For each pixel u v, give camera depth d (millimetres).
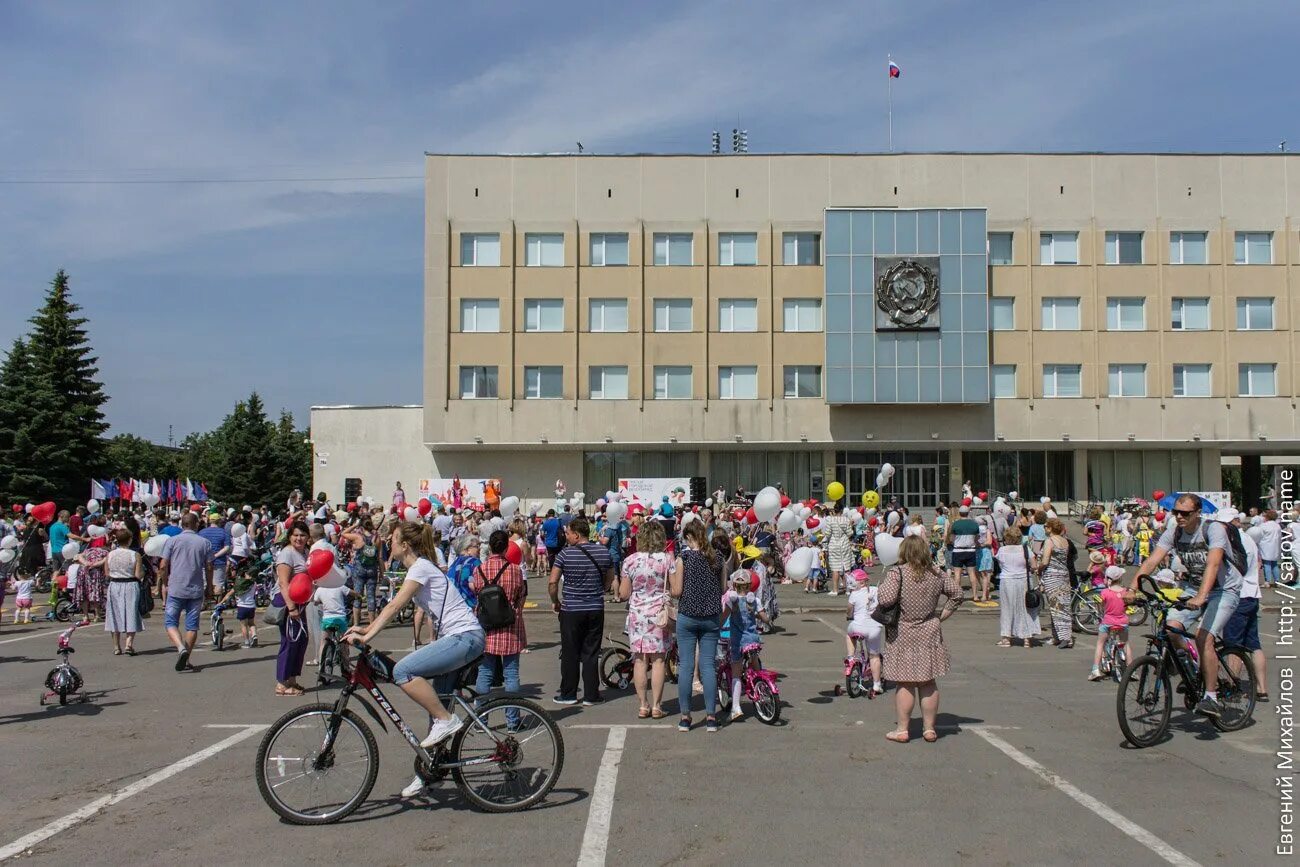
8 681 11938
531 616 19547
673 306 44781
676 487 36875
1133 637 15383
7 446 49500
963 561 20438
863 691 10938
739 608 9445
